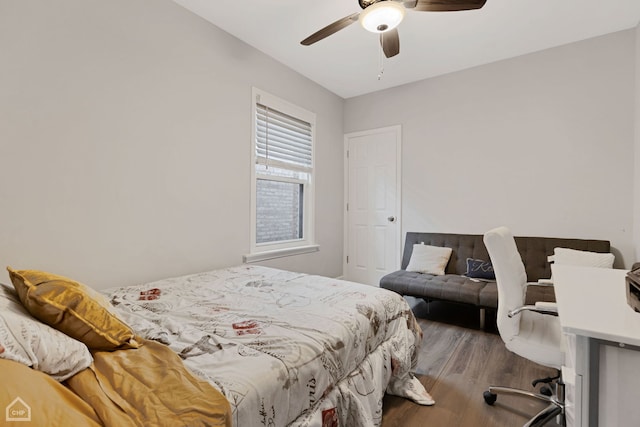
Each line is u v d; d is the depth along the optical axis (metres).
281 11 2.45
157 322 1.35
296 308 1.56
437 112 3.66
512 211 3.24
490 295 2.57
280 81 3.30
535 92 3.10
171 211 2.33
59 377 0.79
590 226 2.88
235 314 1.47
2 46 1.57
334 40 2.88
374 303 1.68
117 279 2.02
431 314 3.12
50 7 1.72
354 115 4.28
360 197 4.23
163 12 2.26
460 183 3.53
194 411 0.77
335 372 1.24
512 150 3.23
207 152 2.58
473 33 2.75
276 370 1.02
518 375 1.96
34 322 0.83
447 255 3.35
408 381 1.77
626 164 2.72
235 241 2.83
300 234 3.77
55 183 1.75
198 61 2.50
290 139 3.49
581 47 2.89
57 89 1.75
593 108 2.85
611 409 0.77
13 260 1.61
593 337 0.77
